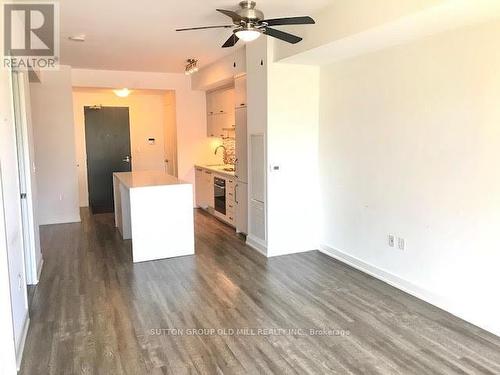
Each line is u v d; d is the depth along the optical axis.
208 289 3.81
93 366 2.53
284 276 4.14
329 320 3.15
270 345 2.78
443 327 3.02
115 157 8.56
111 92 8.14
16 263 2.78
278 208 4.78
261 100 4.68
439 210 3.30
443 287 3.32
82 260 4.72
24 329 2.92
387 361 2.57
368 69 3.98
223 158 7.95
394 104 3.68
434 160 3.31
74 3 3.45
